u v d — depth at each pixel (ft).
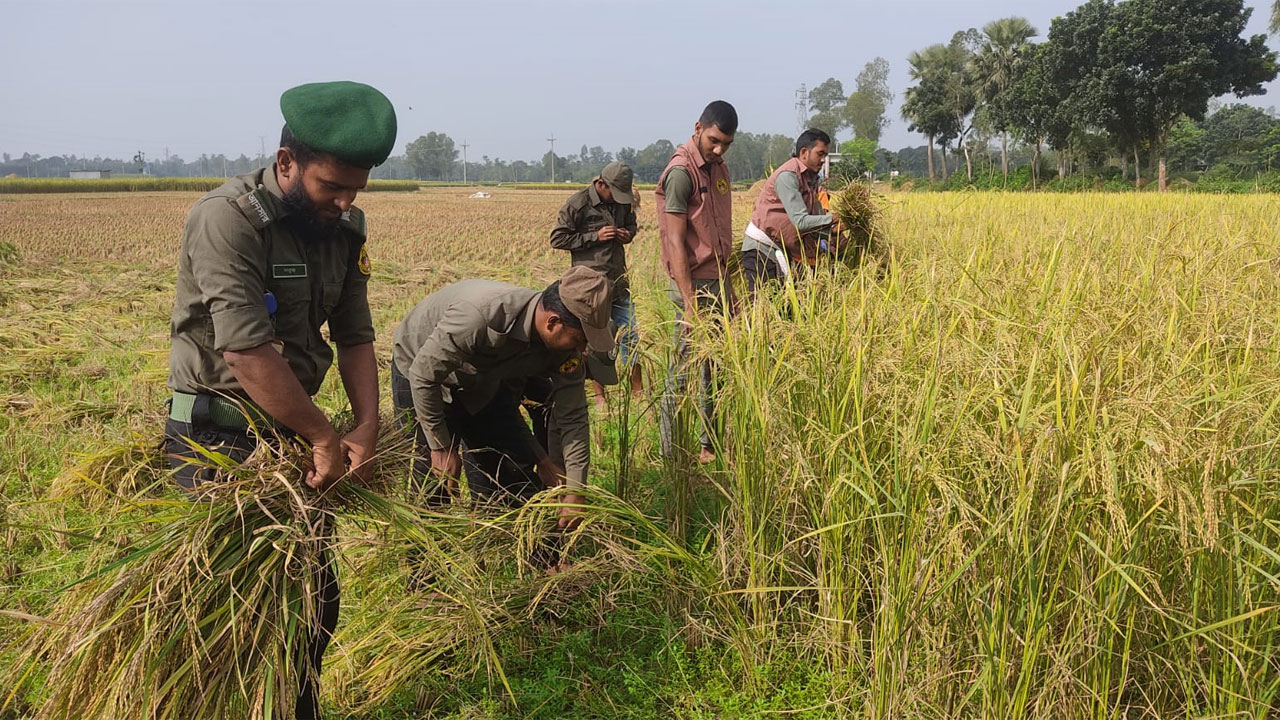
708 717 10.11
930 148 281.95
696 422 12.71
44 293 44.16
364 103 8.15
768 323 11.39
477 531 10.43
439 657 11.09
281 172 8.29
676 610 11.41
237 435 8.87
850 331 11.07
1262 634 8.11
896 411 9.19
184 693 7.79
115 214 132.98
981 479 8.33
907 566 8.79
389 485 9.62
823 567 10.30
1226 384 9.31
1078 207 45.78
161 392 22.75
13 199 204.13
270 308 8.46
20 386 24.88
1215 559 7.92
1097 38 177.06
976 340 10.12
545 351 11.25
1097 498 7.64
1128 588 7.85
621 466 13.78
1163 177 102.12
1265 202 47.55
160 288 46.52
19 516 14.46
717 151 17.04
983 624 8.32
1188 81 165.17
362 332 9.85
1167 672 8.59
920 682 9.04
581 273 10.43
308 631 8.52
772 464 10.56
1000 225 28.71
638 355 13.64
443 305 11.95
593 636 11.63
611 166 20.74
